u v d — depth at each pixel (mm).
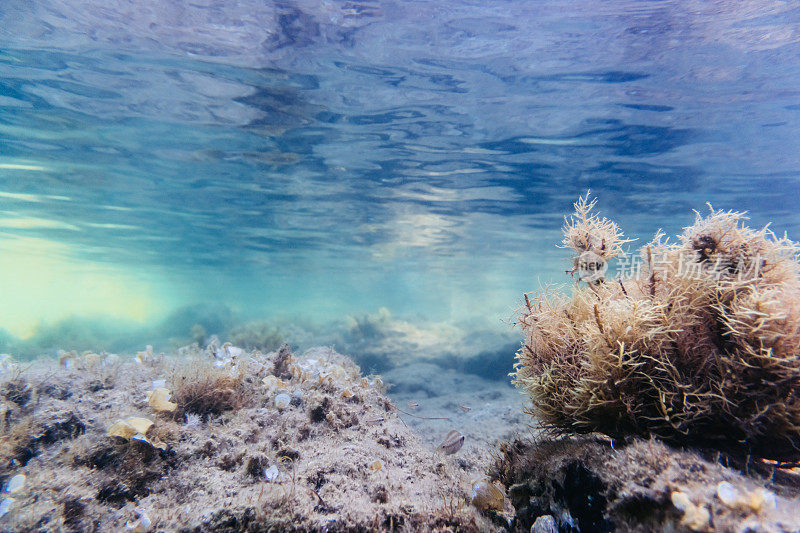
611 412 2787
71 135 11289
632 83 9078
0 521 2627
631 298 2945
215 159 12922
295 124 10898
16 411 3666
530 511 2896
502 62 8555
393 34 7797
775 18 7172
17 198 16469
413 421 10016
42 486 2914
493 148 12102
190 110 10180
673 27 7520
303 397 4605
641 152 11992
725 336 2643
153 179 14500
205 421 4047
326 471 3258
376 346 21297
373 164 13344
